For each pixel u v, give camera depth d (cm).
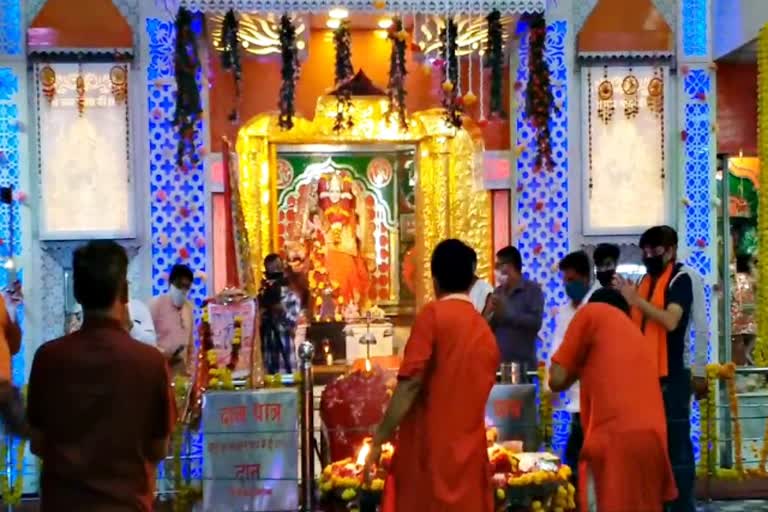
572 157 801
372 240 980
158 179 768
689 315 547
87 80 761
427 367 393
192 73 738
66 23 754
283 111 723
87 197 764
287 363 768
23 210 757
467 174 867
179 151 756
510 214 841
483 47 806
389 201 978
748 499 678
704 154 809
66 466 297
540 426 630
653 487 411
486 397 396
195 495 591
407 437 396
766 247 742
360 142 881
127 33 757
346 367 852
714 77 809
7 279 755
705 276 808
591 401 423
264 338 767
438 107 866
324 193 959
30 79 757
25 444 712
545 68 765
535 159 804
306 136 861
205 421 551
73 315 679
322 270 956
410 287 960
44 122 758
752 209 843
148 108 764
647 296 555
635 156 804
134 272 770
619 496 406
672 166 809
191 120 748
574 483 619
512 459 517
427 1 729
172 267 770
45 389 302
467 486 386
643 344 425
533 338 688
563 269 654
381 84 864
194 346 736
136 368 304
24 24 754
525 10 740
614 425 411
